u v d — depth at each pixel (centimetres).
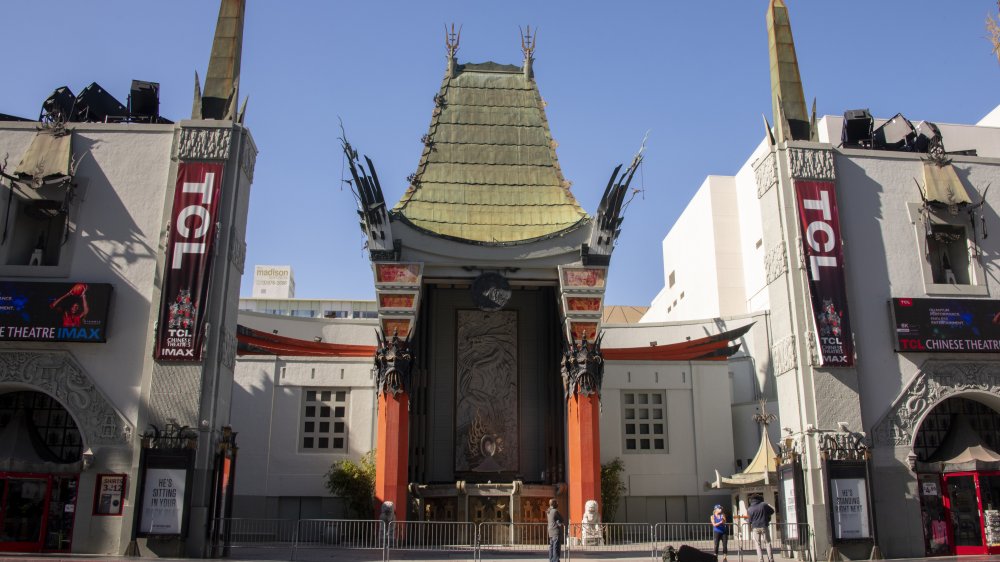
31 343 2780
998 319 3017
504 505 3894
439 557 2928
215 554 2706
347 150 3888
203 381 2767
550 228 4153
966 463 2912
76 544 2638
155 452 2670
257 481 4241
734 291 5859
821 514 2766
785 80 3297
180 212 2903
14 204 2917
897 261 3070
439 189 4238
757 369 4981
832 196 3066
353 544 3447
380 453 3769
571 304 3975
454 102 4500
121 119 3198
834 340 2916
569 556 2794
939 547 2870
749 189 5822
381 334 3975
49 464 2708
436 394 4303
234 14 3266
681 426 4572
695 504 4475
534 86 4584
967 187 3175
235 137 3014
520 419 4291
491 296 3969
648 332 5162
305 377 4403
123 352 2797
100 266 2866
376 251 3934
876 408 2919
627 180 4012
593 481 3750
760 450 4081
